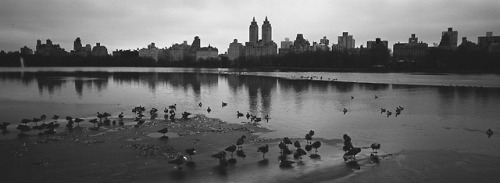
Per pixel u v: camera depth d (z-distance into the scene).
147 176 34.06
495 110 72.38
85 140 46.91
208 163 37.78
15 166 36.62
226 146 44.53
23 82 148.50
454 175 34.25
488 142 45.78
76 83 146.62
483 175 34.16
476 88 121.31
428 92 109.62
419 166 36.72
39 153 41.03
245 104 84.88
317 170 35.84
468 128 54.47
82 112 70.56
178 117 65.25
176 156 40.19
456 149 42.62
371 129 54.25
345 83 148.88
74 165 37.00
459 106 78.38
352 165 37.22
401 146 44.19
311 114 68.88
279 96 102.06
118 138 48.19
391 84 141.25
